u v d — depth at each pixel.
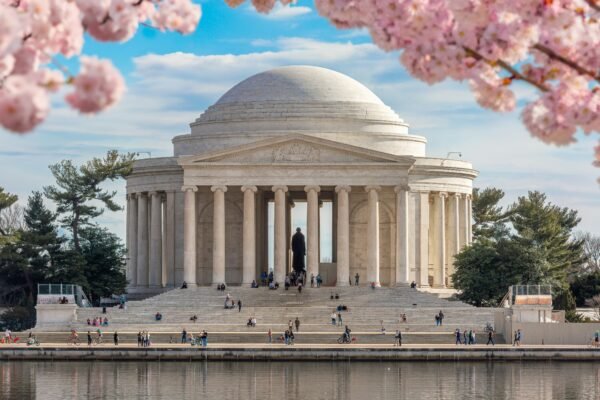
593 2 29.83
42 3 27.14
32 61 26.28
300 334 179.62
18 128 24.22
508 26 29.45
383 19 30.03
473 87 30.42
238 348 158.12
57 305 195.50
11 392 122.62
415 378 135.50
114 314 199.12
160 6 30.38
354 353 157.12
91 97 25.12
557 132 29.92
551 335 171.75
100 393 122.00
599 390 122.94
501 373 141.38
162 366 151.62
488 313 198.25
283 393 121.50
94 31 28.91
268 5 36.50
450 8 29.42
